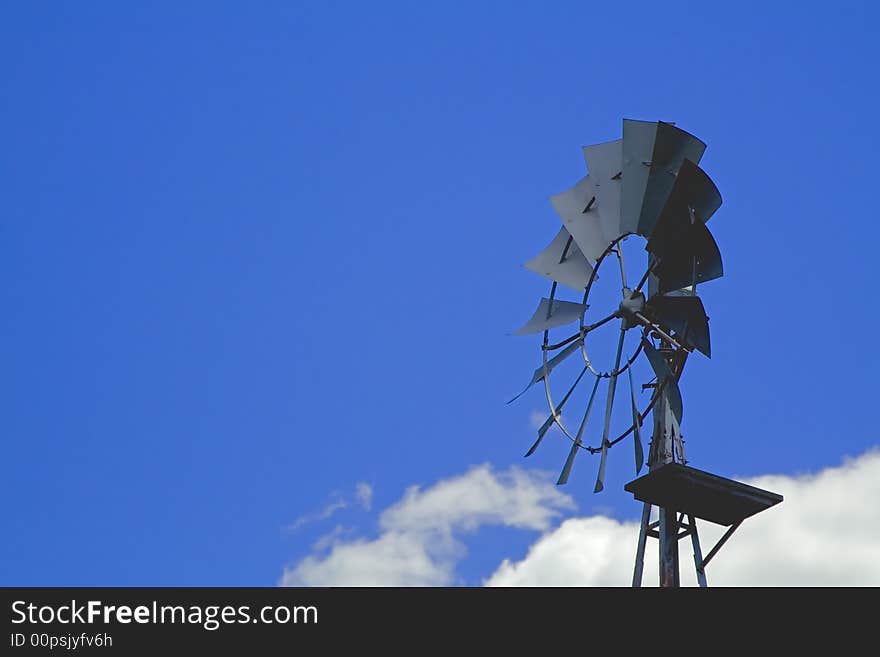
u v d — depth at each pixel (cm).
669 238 5384
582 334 5756
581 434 5525
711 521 5306
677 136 5575
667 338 5366
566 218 5916
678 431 5181
